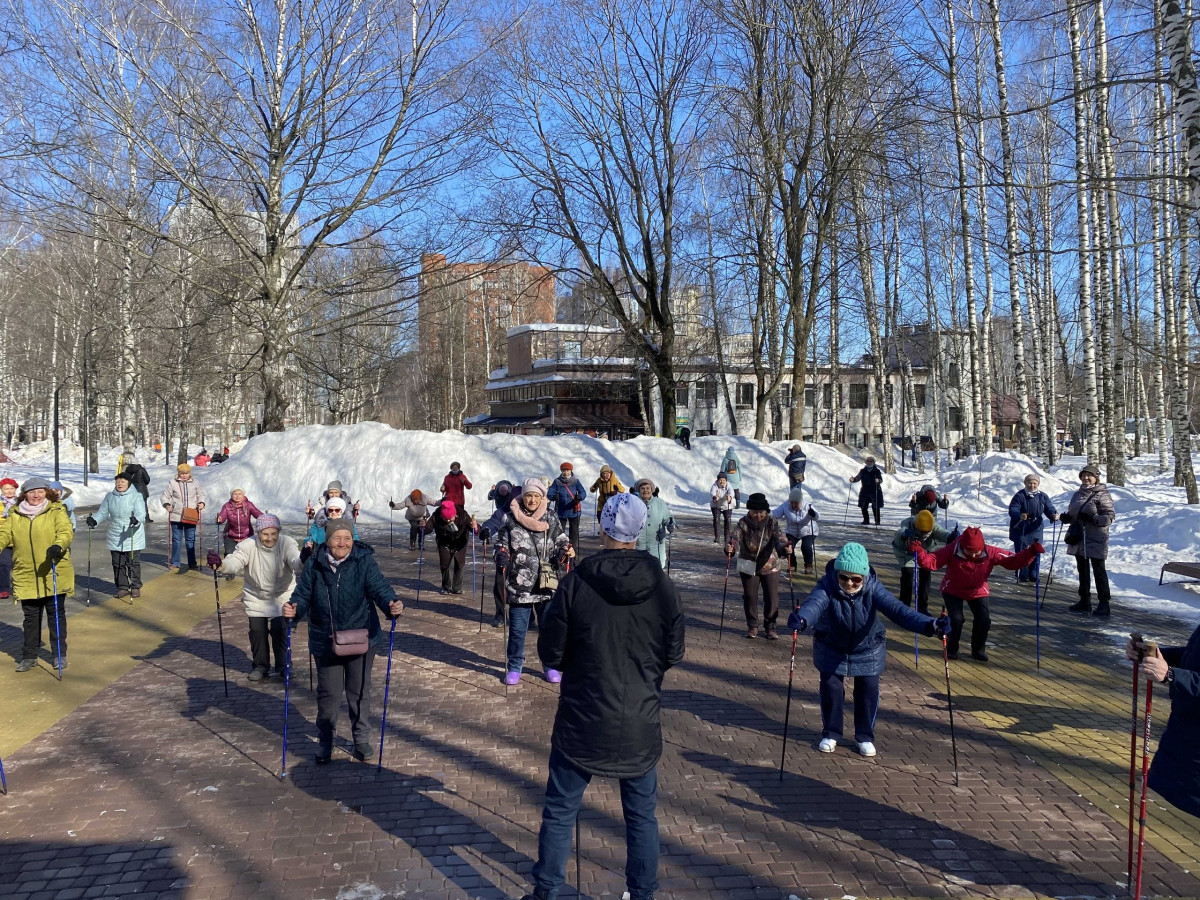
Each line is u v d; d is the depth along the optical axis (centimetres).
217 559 732
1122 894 407
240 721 646
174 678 759
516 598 729
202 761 565
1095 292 2403
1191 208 955
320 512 902
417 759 570
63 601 825
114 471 3459
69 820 477
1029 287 3266
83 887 405
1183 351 1800
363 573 554
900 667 818
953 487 2525
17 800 504
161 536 1734
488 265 2745
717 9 2717
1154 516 1552
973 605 838
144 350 3969
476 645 880
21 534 759
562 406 5181
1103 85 974
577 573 368
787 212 2834
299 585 551
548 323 5650
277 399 2573
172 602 1089
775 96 2767
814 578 1274
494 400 6378
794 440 2780
